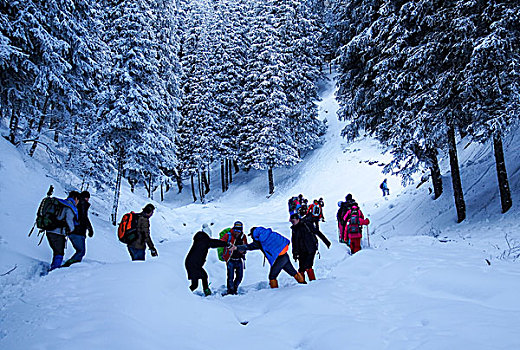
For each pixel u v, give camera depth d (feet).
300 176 92.79
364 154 85.66
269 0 97.40
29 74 36.42
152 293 13.23
